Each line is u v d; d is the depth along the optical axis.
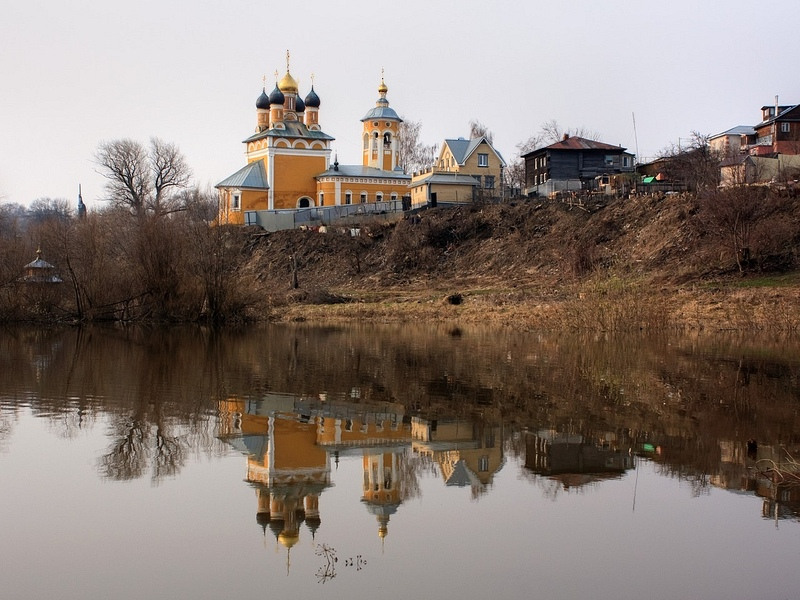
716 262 62.56
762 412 23.47
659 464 18.56
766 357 34.88
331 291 78.50
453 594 12.34
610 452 19.44
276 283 89.50
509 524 14.98
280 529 14.77
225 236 62.66
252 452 19.62
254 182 110.88
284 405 25.06
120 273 56.94
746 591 12.41
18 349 40.00
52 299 56.34
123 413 23.69
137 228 57.84
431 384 28.58
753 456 18.94
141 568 13.21
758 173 80.50
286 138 111.75
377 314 61.12
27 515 15.39
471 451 19.73
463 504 15.95
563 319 50.06
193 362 34.69
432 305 64.75
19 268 56.50
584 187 92.38
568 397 26.00
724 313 50.31
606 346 39.50
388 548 13.98
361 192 111.50
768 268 59.75
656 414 23.38
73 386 28.27
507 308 59.19
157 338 46.09
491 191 100.12
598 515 15.30
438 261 85.00
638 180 87.94
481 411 24.06
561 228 79.56
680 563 13.32
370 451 19.88
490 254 81.69
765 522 14.95
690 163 84.56
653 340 41.91
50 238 58.06
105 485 17.06
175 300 56.31
